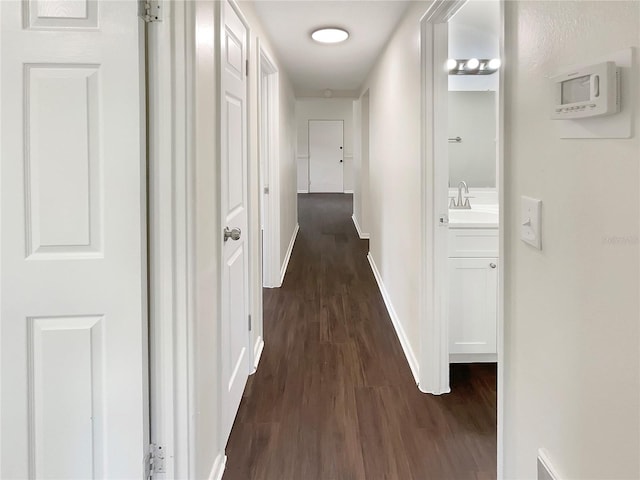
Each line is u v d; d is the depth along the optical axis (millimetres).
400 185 3104
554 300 1048
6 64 1314
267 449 1929
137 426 1428
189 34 1399
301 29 3219
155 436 1483
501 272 1312
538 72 1091
